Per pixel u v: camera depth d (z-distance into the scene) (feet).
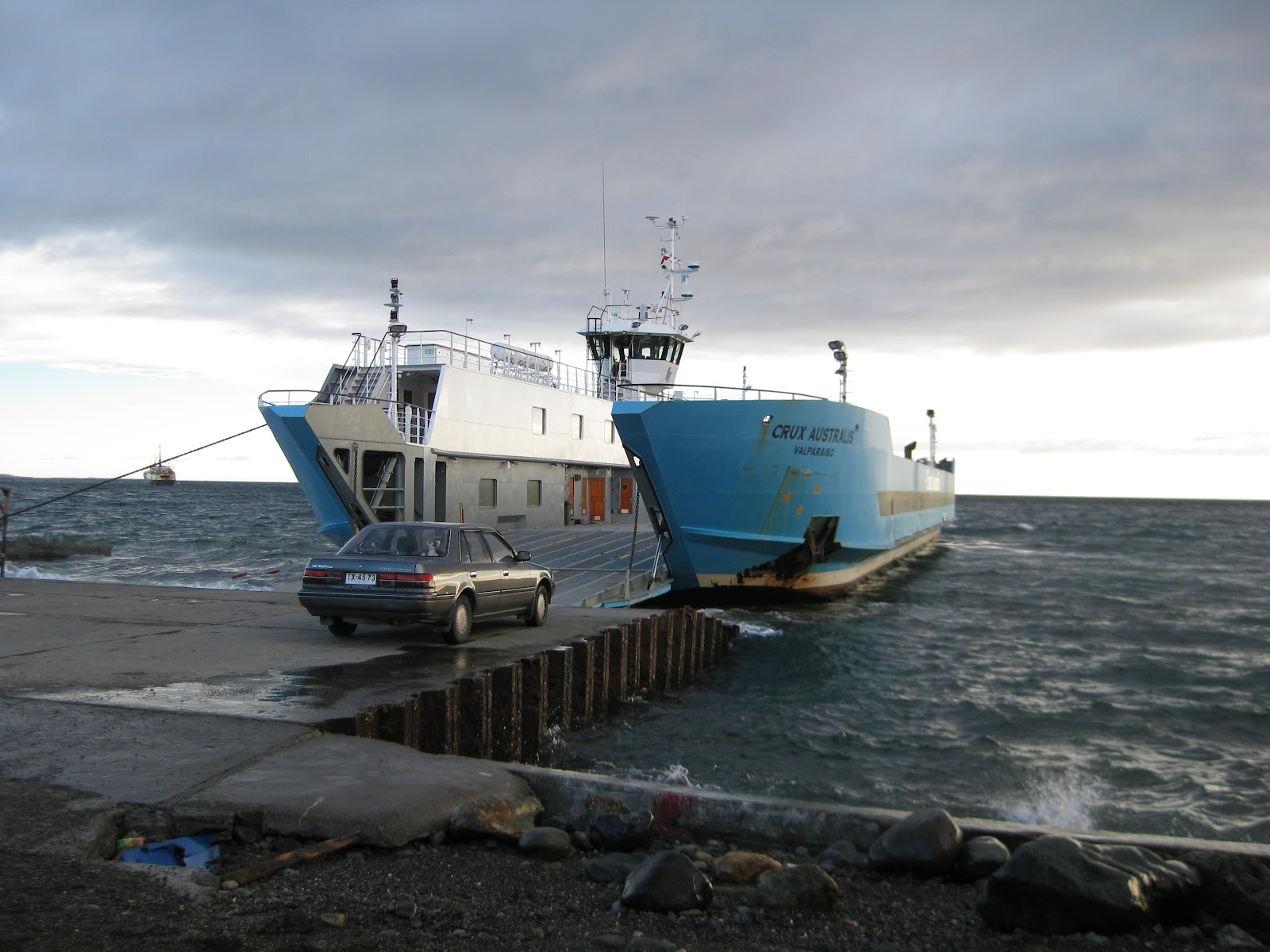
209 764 19.15
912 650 67.56
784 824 17.65
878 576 126.00
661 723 42.96
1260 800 32.91
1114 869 13.87
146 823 16.03
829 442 81.76
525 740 34.47
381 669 31.42
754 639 69.92
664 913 13.87
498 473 91.45
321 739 21.72
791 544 80.02
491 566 40.57
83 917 12.28
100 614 43.50
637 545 86.22
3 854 14.32
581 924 13.41
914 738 41.37
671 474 72.13
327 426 67.31
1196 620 87.66
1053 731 43.45
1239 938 13.56
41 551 123.03
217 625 40.93
